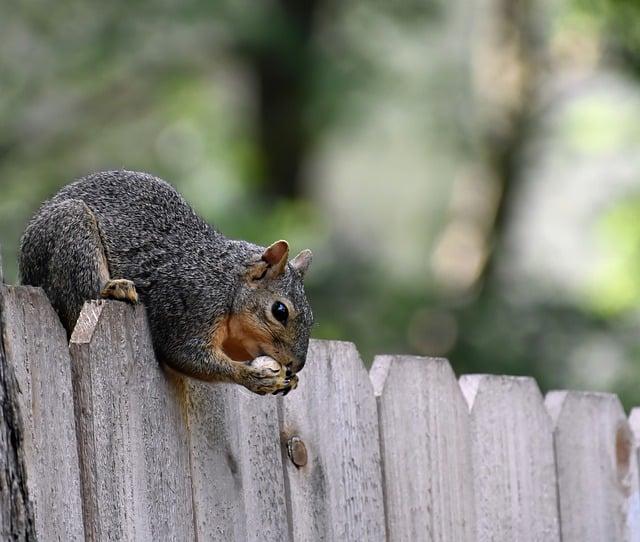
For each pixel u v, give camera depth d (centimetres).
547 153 2047
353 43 1922
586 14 1582
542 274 1733
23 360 394
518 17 1889
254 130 1884
